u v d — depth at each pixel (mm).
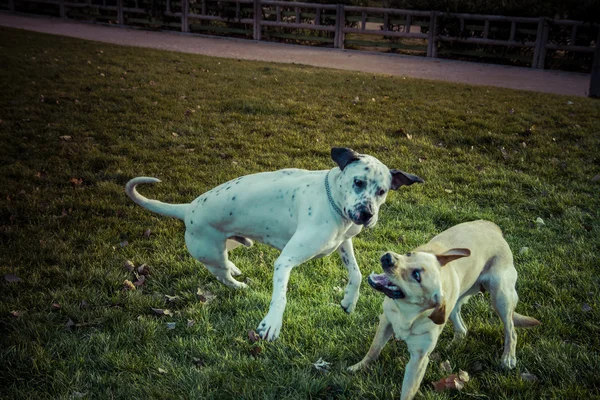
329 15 12312
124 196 4434
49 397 2859
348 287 3293
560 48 10453
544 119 6641
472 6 11094
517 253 3941
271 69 9297
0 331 3186
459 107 7156
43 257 3701
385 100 7379
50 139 5277
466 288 3043
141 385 2932
